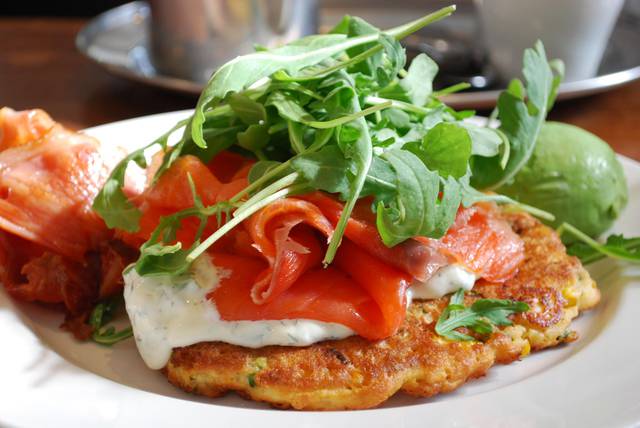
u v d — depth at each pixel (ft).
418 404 0.96
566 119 1.80
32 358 0.97
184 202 1.04
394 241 0.96
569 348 1.04
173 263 0.98
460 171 0.99
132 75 1.82
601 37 1.89
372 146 1.01
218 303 0.97
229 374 0.95
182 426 0.88
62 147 1.19
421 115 1.11
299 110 1.03
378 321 0.97
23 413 0.88
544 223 1.29
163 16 1.91
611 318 1.06
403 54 1.05
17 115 1.23
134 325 0.99
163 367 0.99
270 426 0.88
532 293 1.04
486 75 1.93
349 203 0.94
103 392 0.92
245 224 0.99
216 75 0.98
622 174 1.33
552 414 0.89
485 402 0.91
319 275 0.99
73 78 2.05
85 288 1.13
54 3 3.18
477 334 1.00
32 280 1.11
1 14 3.19
